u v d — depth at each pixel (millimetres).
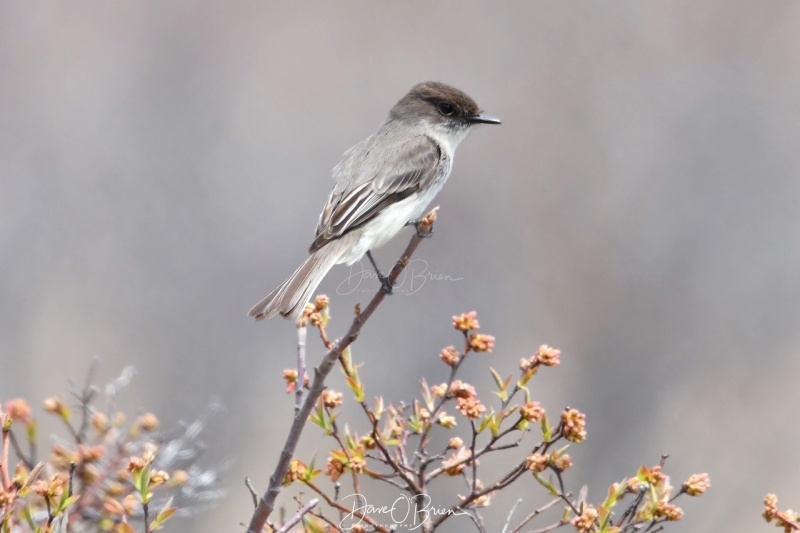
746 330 16672
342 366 6219
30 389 14109
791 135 19250
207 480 7789
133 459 5719
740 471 14602
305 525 6113
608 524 5801
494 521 12406
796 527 5824
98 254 15789
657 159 19031
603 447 15250
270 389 14422
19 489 5730
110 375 14250
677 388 16062
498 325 16531
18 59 18469
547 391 15961
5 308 14945
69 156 17125
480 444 12664
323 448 13617
